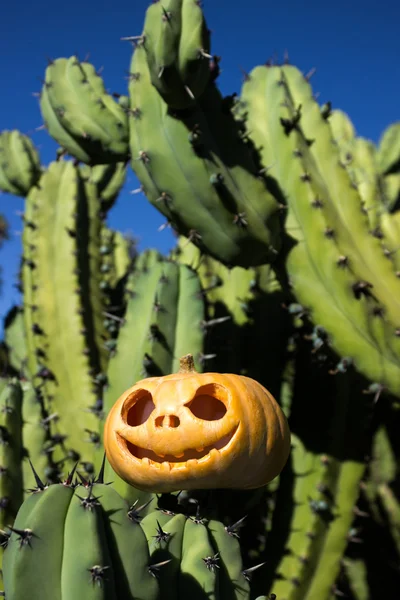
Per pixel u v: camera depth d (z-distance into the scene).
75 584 0.67
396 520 1.21
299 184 1.07
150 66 0.98
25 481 0.98
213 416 0.79
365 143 1.66
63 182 1.44
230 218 1.01
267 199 1.04
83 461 1.22
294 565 1.07
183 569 0.74
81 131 1.11
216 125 1.02
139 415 0.80
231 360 1.16
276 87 1.13
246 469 0.77
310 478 1.09
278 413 0.81
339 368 1.03
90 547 0.67
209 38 0.98
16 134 1.63
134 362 1.00
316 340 1.03
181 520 0.76
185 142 1.00
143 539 0.70
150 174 1.02
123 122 1.11
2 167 1.60
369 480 1.21
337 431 1.09
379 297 1.05
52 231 1.39
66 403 1.27
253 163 1.05
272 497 1.14
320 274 1.04
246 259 1.04
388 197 1.68
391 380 1.03
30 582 0.67
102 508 0.69
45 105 1.16
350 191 1.12
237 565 0.77
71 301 1.33
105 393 1.01
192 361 0.83
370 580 1.24
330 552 1.08
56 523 0.68
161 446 0.76
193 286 1.02
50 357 1.31
